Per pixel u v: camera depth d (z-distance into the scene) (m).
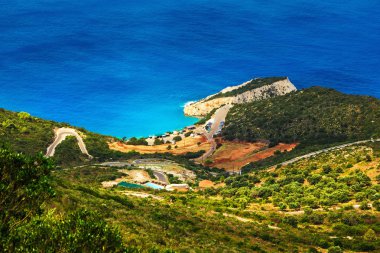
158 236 70.81
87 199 79.50
